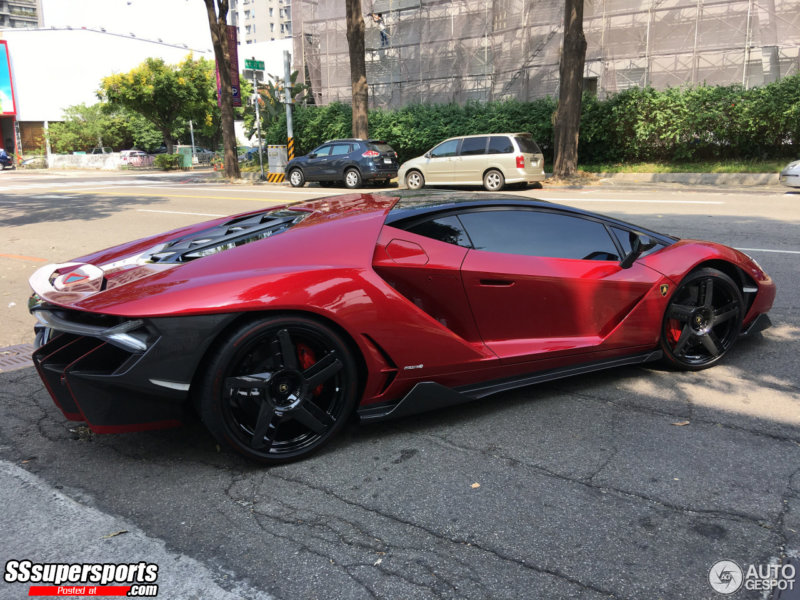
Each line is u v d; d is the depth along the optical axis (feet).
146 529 7.44
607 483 8.25
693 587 6.28
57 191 65.46
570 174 58.49
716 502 7.75
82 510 7.86
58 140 167.32
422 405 9.80
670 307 11.71
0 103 172.86
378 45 97.04
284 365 8.57
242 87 143.74
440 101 92.48
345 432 9.99
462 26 89.30
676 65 74.02
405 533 7.27
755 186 50.31
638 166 61.00
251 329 8.23
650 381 11.84
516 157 51.06
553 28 80.43
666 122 58.90
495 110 69.41
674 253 11.99
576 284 10.85
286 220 10.56
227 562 6.81
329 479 8.54
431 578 6.49
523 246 10.72
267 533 7.32
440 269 9.75
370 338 9.12
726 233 27.20
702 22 71.77
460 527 7.37
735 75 70.90
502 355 10.36
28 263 25.43
